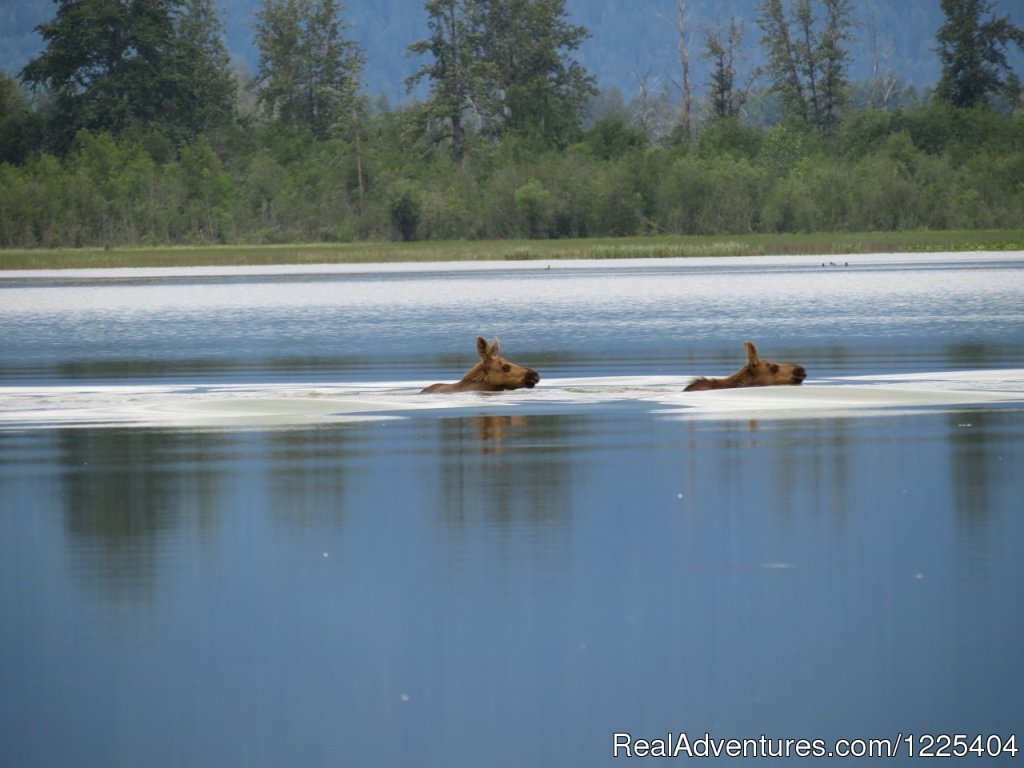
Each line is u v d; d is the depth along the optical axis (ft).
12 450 203.00
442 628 113.39
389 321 471.62
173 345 392.68
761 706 98.58
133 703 100.12
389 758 91.56
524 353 354.13
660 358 336.70
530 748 92.94
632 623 114.11
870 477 171.94
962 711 97.76
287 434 215.72
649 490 165.48
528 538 141.79
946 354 334.03
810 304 521.65
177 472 182.09
